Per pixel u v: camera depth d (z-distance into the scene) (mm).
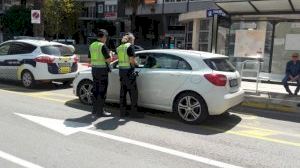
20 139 6711
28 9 60281
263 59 15141
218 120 8984
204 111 8203
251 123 8852
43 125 7703
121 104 8820
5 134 6984
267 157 6246
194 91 8250
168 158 5977
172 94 8562
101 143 6633
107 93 9562
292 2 12797
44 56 12617
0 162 5582
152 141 6871
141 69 9055
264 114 10055
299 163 6008
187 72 8398
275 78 15047
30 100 10477
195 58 8484
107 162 5695
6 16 61125
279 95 11883
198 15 21906
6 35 63062
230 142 7055
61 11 55188
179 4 50750
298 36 14688
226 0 13250
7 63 13305
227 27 15383
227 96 8188
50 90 12625
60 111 9117
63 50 13336
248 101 11016
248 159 6098
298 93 12625
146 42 57188
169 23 53531
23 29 60000
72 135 7070
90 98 9914
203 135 7492
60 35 61812
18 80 13250
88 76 9867
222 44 15453
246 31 14727
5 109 9109
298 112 10445
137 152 6215
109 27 62375
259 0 12766
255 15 14414
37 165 5492
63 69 13016
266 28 14961
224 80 8164
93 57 8656
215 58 8570
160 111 9609
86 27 66000
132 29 47094
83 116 8664
